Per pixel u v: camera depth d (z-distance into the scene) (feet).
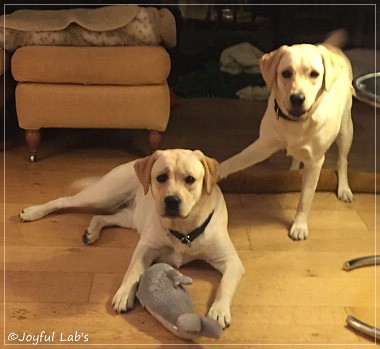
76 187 6.35
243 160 5.87
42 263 5.00
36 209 5.65
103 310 4.46
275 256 5.24
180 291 4.35
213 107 9.05
